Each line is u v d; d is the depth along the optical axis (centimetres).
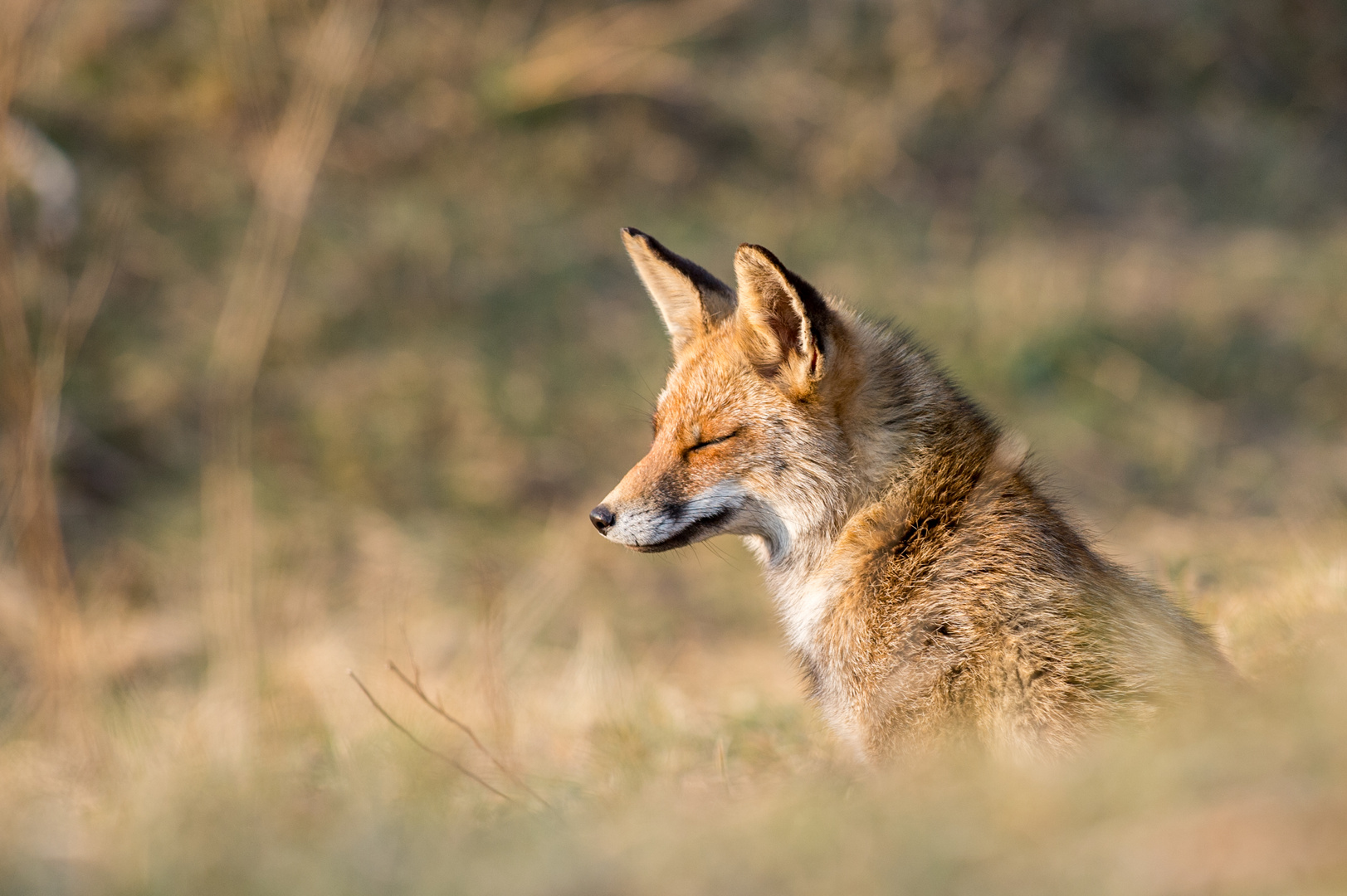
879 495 656
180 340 1869
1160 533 1605
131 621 1438
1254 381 2055
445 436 1847
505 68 2392
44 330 1684
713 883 361
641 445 1870
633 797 599
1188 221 2541
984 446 645
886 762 588
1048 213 2472
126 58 2223
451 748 776
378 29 2406
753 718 891
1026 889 323
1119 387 2011
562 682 1166
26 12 1216
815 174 2425
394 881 401
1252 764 365
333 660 1230
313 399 1858
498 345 1992
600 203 2280
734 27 2642
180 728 938
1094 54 2838
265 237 1781
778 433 685
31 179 1933
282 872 423
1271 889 300
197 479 1703
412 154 2261
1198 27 2950
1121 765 393
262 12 2114
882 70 2645
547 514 1742
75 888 445
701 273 782
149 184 2062
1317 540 1097
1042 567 577
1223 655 606
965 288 2205
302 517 1669
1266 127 2822
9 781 810
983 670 563
